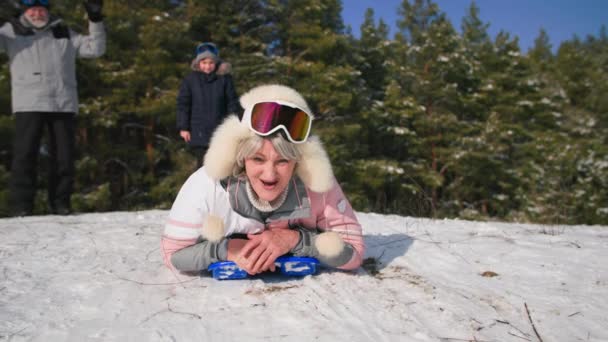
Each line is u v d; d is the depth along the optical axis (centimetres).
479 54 2414
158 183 1566
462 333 167
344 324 171
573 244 319
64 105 495
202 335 160
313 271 224
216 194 215
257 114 194
